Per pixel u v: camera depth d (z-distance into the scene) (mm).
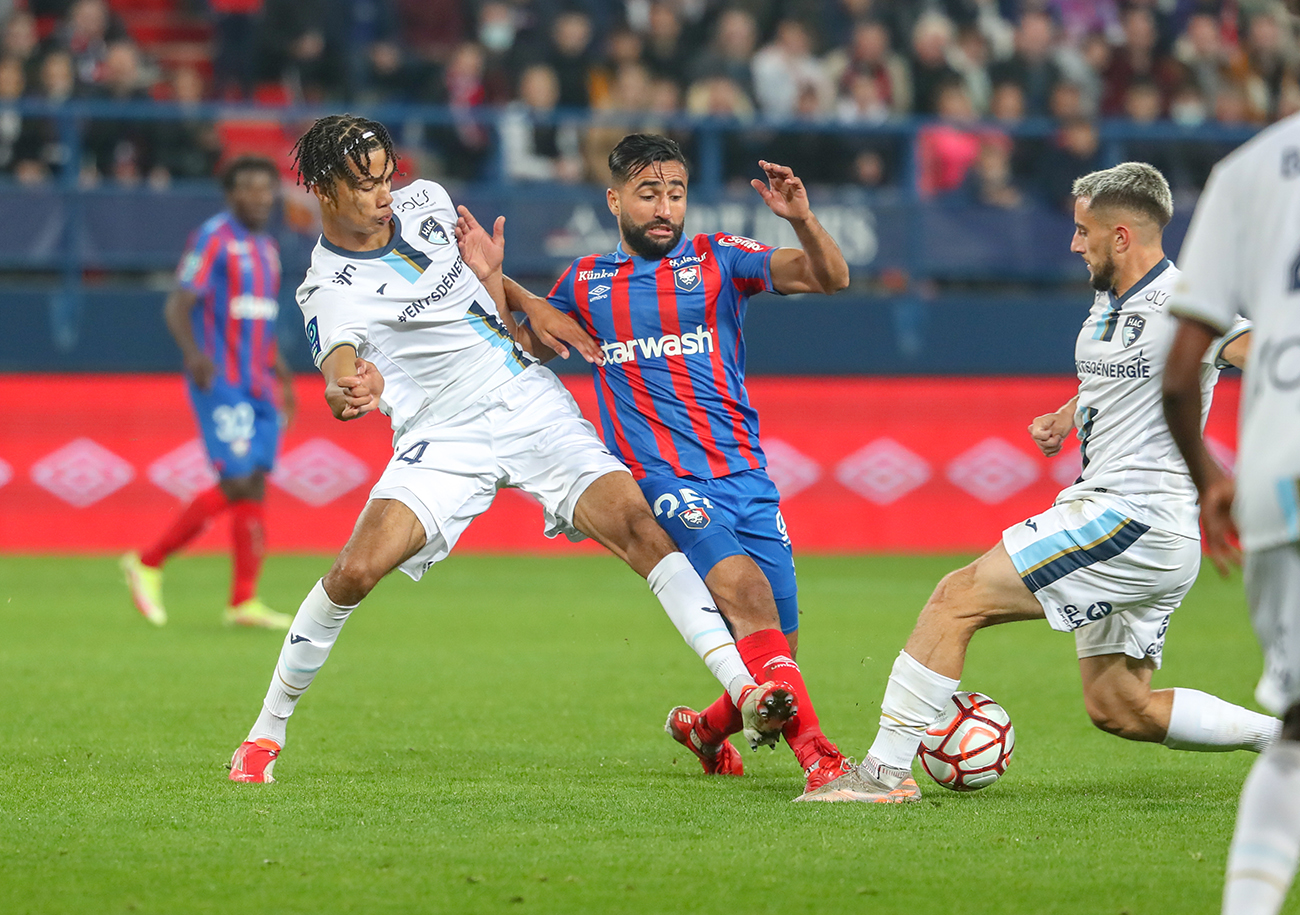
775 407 48594
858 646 29812
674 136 51531
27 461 45906
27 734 20172
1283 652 10422
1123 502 15570
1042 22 56438
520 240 49312
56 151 49531
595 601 37469
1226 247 10812
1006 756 16344
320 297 16812
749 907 11812
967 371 51344
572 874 12773
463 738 20250
